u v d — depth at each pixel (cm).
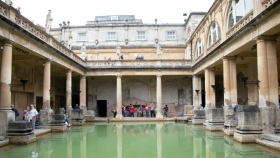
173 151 1345
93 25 4519
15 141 1513
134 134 2081
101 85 4272
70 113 2939
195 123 2925
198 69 3394
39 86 3103
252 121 1546
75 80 4162
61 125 2219
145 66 3731
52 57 2438
